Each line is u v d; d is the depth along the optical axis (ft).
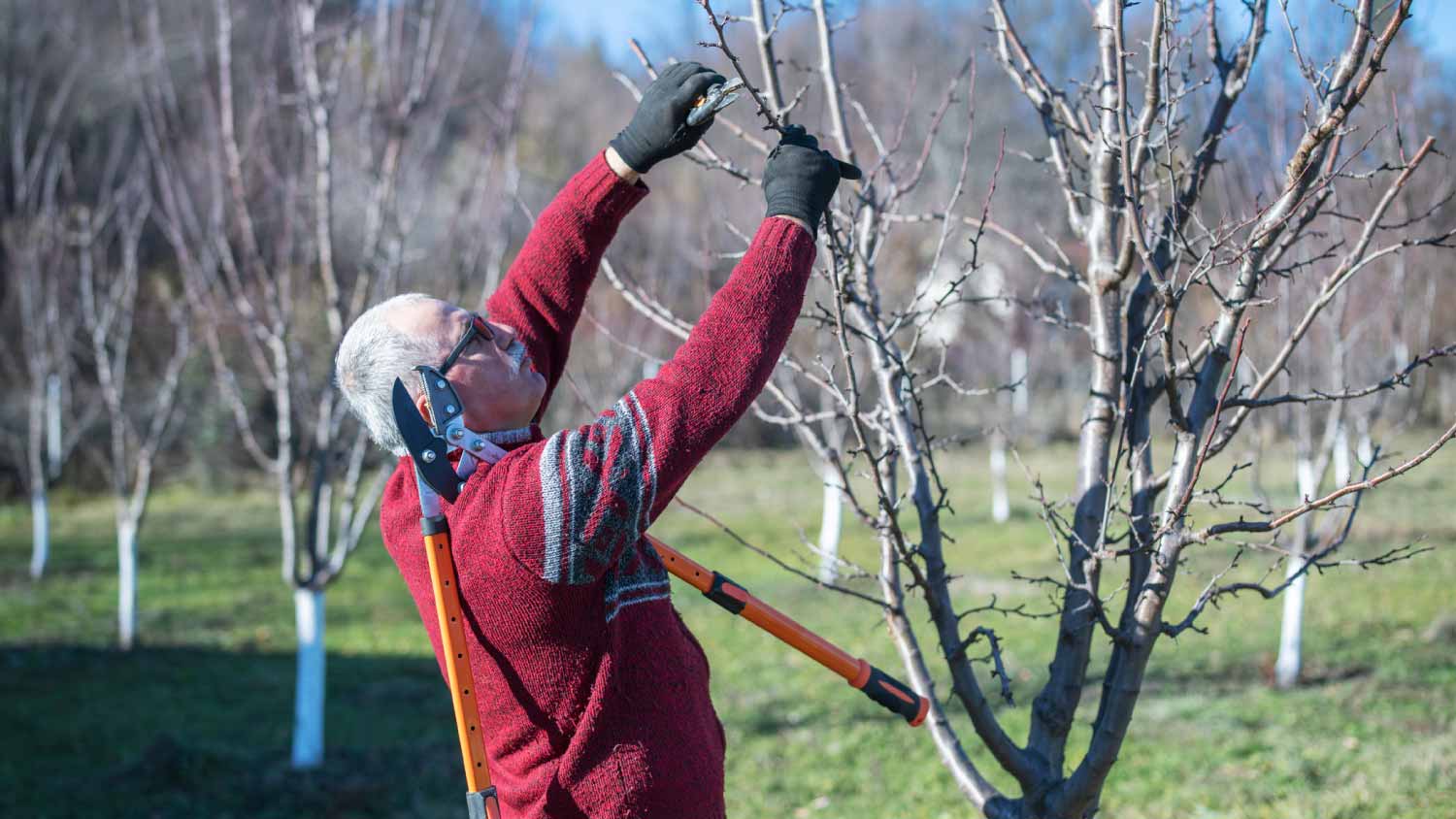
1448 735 29.63
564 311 9.22
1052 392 108.88
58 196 61.98
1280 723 33.17
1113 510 9.74
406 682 45.98
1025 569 61.52
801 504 91.71
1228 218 11.45
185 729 39.14
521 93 32.27
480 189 32.48
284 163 34.73
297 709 34.50
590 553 7.02
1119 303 10.57
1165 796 27.35
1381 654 40.96
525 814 7.67
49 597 62.23
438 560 7.40
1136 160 9.98
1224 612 48.08
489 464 7.50
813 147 7.64
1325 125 8.38
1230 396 11.09
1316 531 40.47
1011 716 35.65
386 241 34.45
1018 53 11.40
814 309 12.10
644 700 7.54
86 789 32.35
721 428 7.00
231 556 75.20
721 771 8.07
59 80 63.16
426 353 7.79
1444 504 75.46
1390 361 42.65
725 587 9.05
